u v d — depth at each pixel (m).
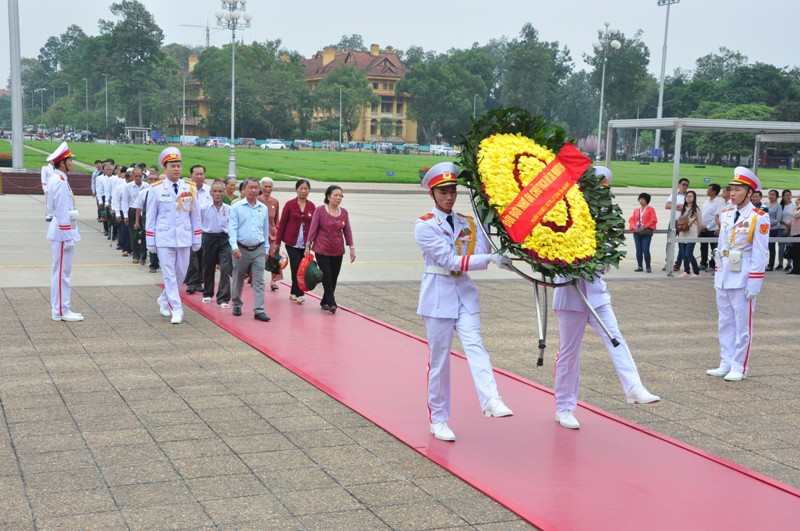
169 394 7.08
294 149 105.75
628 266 17.53
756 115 94.31
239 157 70.62
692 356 9.20
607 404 7.24
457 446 5.93
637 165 82.31
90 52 138.75
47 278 12.98
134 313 10.65
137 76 124.25
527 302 12.40
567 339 6.34
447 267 5.90
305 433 6.16
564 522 4.66
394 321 10.66
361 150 114.69
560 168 6.07
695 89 112.38
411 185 45.22
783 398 7.59
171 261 10.02
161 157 10.12
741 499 5.10
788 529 4.67
